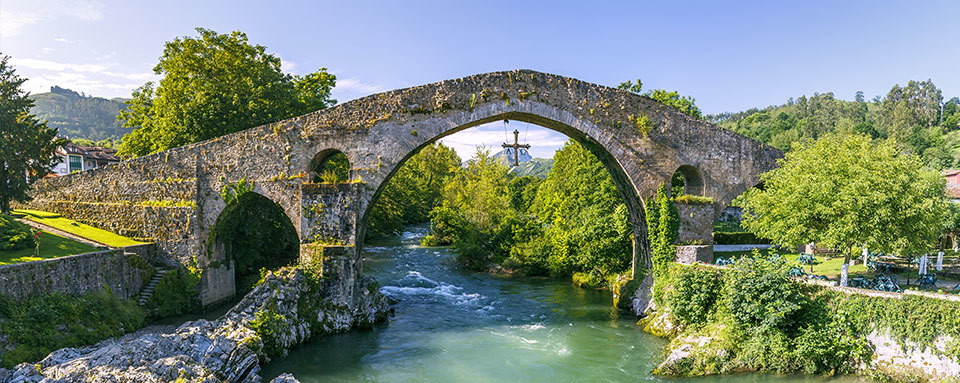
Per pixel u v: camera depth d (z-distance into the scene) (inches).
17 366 642.2
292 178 1079.6
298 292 963.3
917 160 835.4
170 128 1310.3
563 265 1568.7
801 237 860.6
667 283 1037.8
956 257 1269.7
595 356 864.9
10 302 740.0
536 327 1039.6
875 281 863.7
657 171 1132.5
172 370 661.3
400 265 1775.3
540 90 1090.7
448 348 909.8
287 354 871.7
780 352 764.0
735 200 1092.5
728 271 864.9
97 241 1064.2
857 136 881.5
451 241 2281.0
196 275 1111.6
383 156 1069.1
